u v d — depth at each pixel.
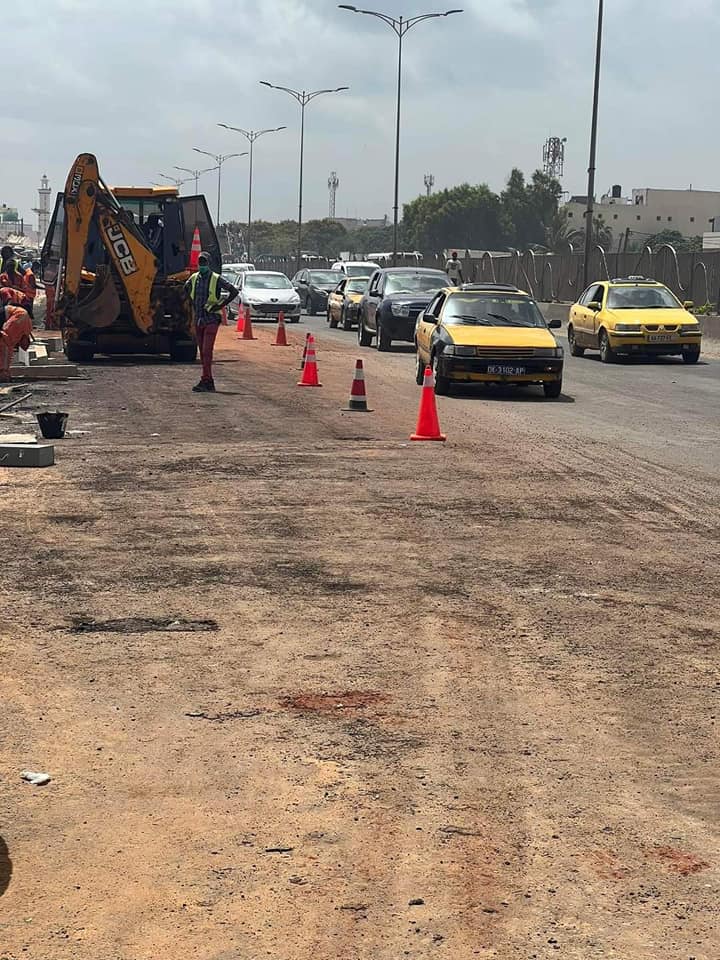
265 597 9.48
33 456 15.24
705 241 141.38
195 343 30.94
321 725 6.86
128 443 17.28
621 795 5.98
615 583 10.07
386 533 11.80
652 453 17.48
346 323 50.47
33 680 7.53
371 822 5.63
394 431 19.06
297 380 27.03
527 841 5.46
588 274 54.28
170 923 4.72
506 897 4.96
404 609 9.21
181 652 8.11
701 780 6.17
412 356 36.09
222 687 7.45
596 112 53.09
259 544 11.26
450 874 5.14
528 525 12.29
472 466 15.91
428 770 6.25
